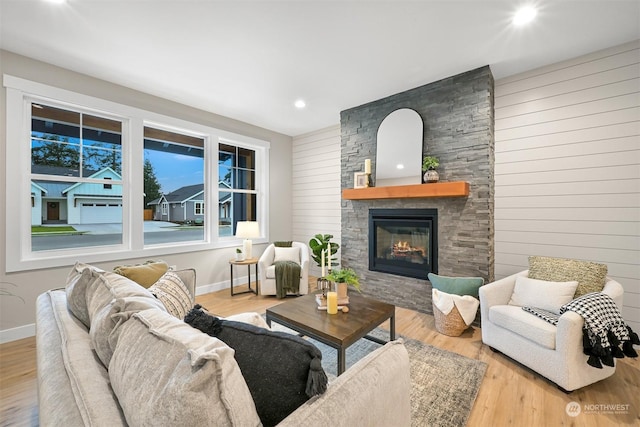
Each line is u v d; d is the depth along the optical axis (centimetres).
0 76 241
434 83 308
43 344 108
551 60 263
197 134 393
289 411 75
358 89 325
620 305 189
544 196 273
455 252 293
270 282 374
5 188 245
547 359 181
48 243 276
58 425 69
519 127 286
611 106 243
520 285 230
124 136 323
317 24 212
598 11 200
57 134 282
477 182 280
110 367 84
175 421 56
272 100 357
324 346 246
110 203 315
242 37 228
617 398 172
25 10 194
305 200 504
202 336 78
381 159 350
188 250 374
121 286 127
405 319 297
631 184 235
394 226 339
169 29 217
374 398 86
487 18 207
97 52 248
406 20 208
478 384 185
